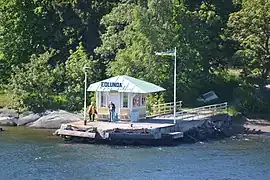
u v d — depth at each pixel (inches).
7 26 6983.3
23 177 3577.8
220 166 3924.7
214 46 6560.0
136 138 4564.5
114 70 6117.1
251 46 6063.0
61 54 7047.2
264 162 4067.4
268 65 6127.0
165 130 4729.3
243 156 4261.8
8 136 4928.6
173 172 3735.2
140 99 5187.0
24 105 5856.3
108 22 6579.7
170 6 6181.1
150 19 6102.4
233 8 7012.8
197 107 6048.2
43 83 6067.9
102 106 5137.8
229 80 6712.6
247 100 6053.2
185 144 4712.1
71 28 7076.8
